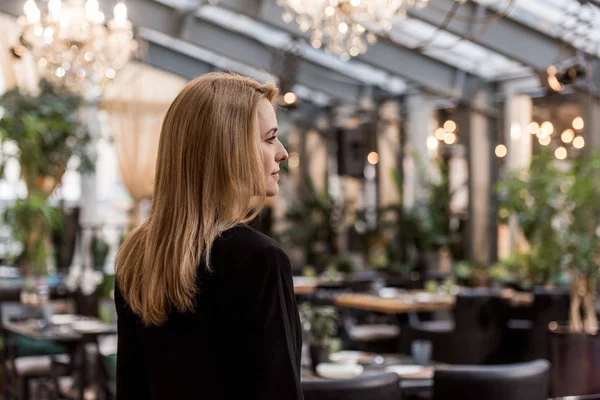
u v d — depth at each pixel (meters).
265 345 1.64
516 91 11.05
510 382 3.87
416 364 4.89
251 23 11.42
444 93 11.36
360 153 12.43
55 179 11.02
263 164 1.83
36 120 10.37
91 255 11.80
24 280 10.09
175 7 11.17
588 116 10.03
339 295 9.52
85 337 6.16
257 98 1.79
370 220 13.27
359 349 8.94
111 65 6.66
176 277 1.70
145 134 12.16
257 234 1.72
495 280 10.20
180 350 1.71
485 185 11.47
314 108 14.26
